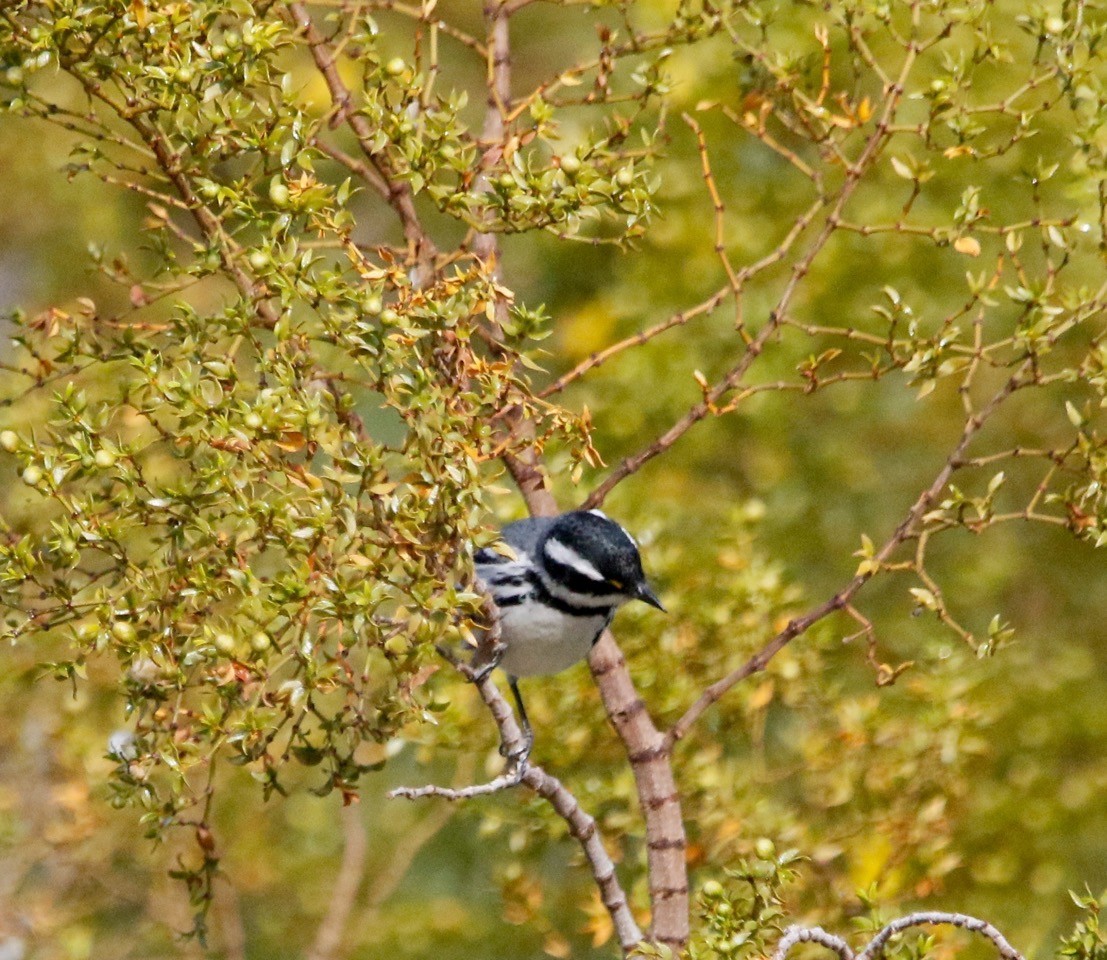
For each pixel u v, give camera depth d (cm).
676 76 1658
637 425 1653
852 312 1691
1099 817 1620
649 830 1138
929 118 1088
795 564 1800
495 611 998
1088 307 1046
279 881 1695
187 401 854
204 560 890
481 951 1669
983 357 1062
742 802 1278
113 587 925
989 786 1484
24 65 920
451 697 1309
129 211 2042
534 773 1029
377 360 870
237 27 1023
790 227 1692
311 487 853
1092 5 1062
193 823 980
